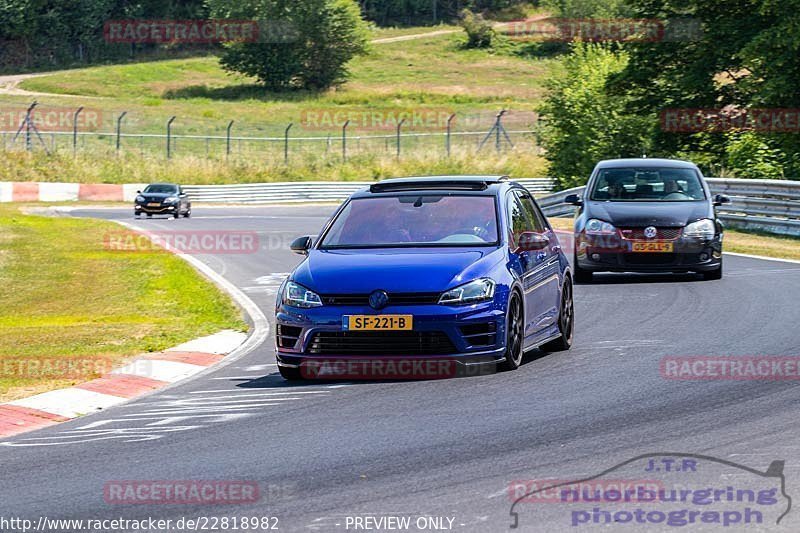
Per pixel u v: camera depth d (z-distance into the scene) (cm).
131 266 7744
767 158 11969
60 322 5334
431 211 3719
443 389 3216
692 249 5897
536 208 4106
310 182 19138
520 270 3553
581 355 3791
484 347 3338
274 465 2431
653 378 3303
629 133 13825
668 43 13000
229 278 7106
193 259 8400
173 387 3547
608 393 3098
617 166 6562
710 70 12756
